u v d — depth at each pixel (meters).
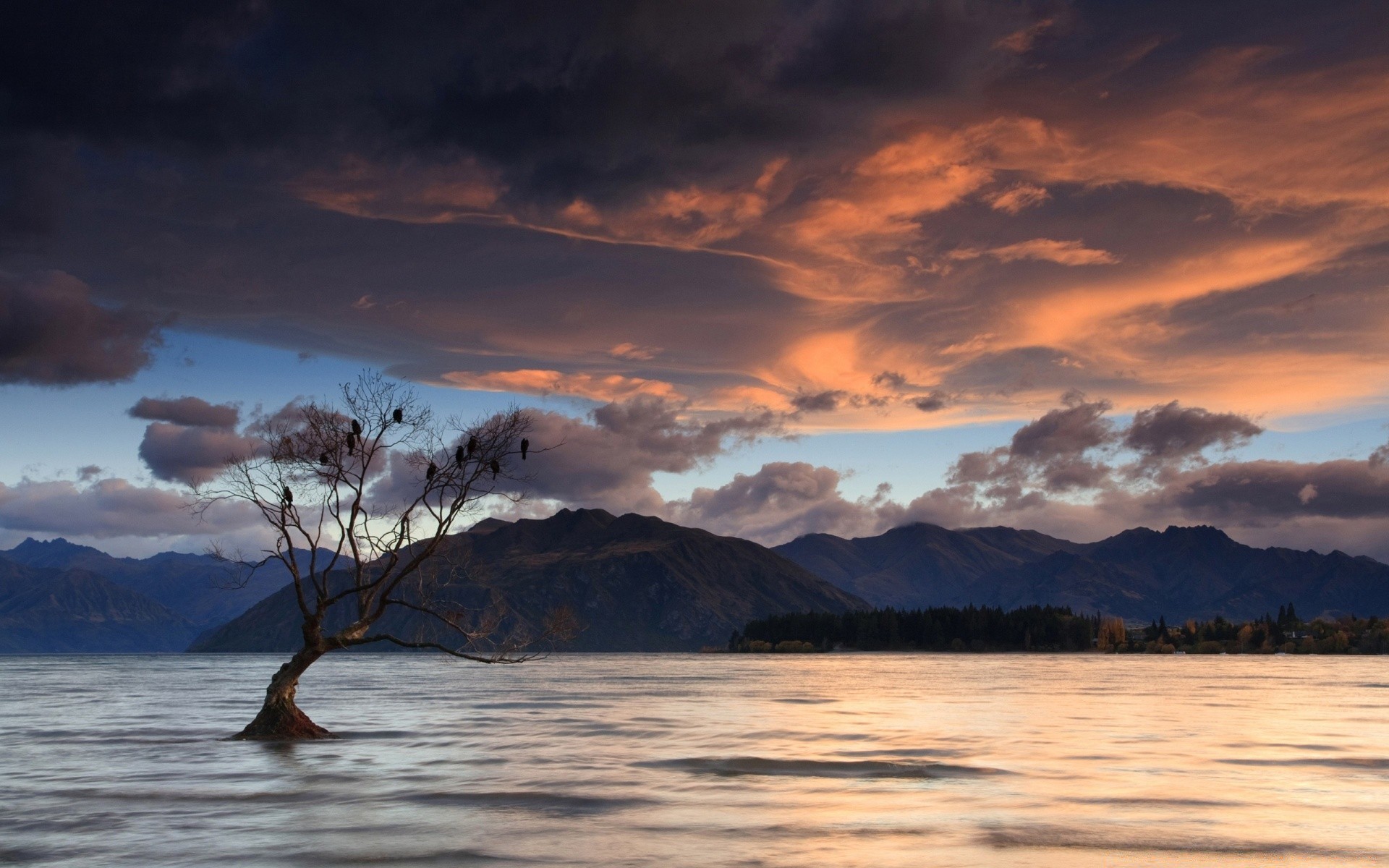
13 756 47.12
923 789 35.91
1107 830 27.89
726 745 52.44
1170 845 25.83
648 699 101.31
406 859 24.22
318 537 52.91
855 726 65.06
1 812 30.95
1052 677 170.00
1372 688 125.38
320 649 53.78
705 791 35.41
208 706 92.00
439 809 31.47
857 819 29.59
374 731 61.66
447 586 53.66
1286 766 42.97
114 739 55.91
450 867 23.34
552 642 53.34
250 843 26.09
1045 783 37.66
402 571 52.91
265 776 39.50
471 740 55.03
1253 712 79.62
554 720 70.69
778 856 24.38
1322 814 30.44
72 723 69.19
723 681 156.12
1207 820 29.38
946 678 164.62
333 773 40.59
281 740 53.81
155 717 76.31
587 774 40.22
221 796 34.31
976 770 41.75
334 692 120.25
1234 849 25.36
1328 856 24.67
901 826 28.41
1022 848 25.38
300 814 30.47
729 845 25.78
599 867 23.17
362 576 52.97
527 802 32.78
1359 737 56.72
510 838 26.67
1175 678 161.50
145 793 35.03
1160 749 50.25
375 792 35.12
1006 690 121.12
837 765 43.19
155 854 24.86
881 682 149.50
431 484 52.62
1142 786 36.78
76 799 33.59
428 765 43.19
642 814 30.59
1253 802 32.81
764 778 39.19
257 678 184.25
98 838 26.98
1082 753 48.19
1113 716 74.38
